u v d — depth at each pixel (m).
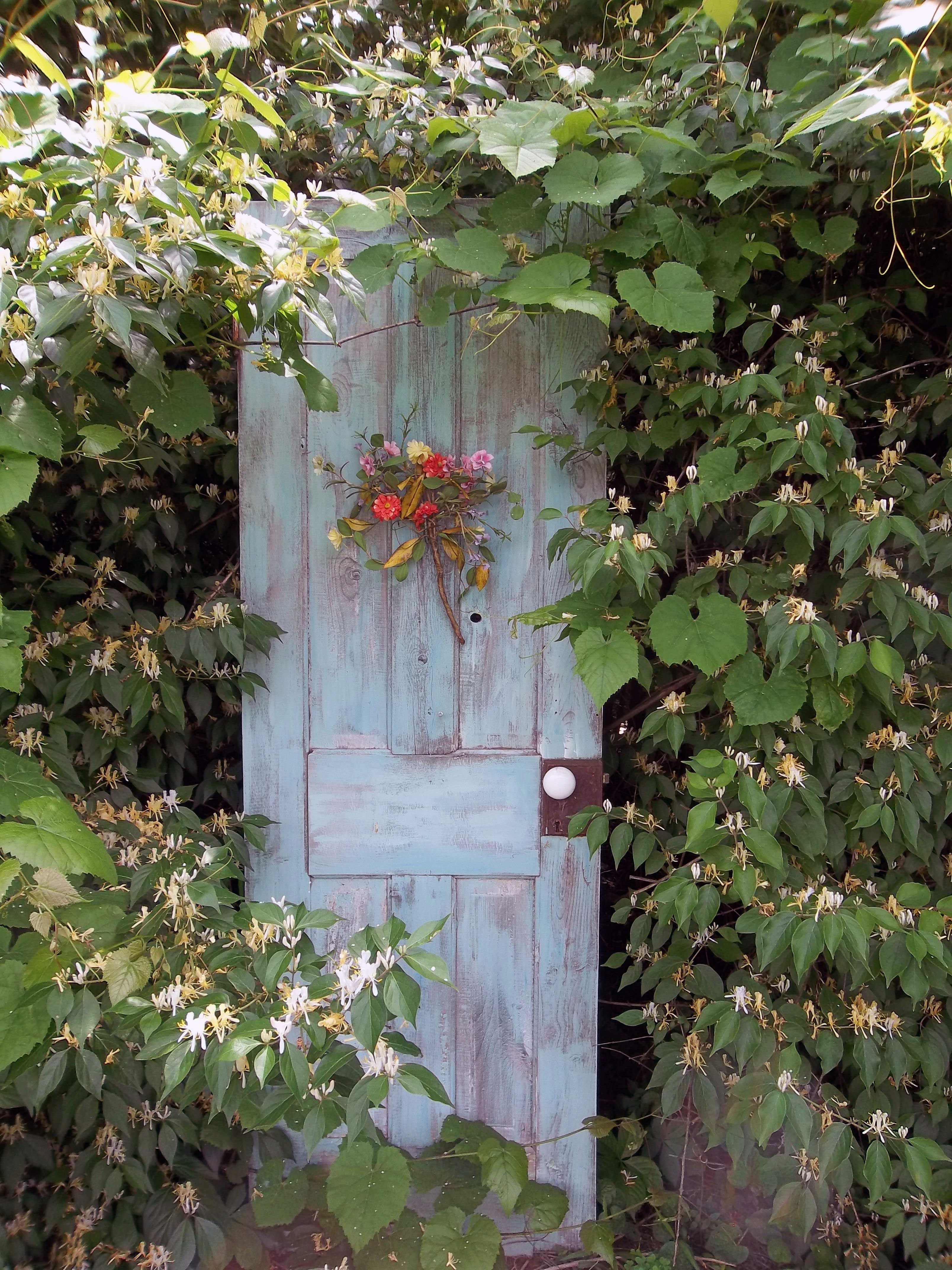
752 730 1.66
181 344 1.54
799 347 1.67
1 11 1.71
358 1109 1.21
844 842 1.64
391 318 1.73
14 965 1.23
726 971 2.07
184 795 1.83
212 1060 1.17
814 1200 1.51
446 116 1.63
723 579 1.81
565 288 1.51
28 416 1.28
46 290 1.19
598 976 1.98
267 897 1.81
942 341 1.93
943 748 1.58
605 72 1.78
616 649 1.54
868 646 1.62
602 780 1.80
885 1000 1.67
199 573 2.16
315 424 1.74
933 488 1.57
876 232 1.87
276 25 1.83
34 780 1.34
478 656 1.79
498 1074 1.84
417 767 1.80
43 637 1.75
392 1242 1.63
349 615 1.78
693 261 1.57
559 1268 1.74
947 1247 1.57
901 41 1.39
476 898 1.82
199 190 1.39
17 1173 1.60
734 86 1.56
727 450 1.58
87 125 1.26
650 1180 1.83
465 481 1.68
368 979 1.16
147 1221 1.60
